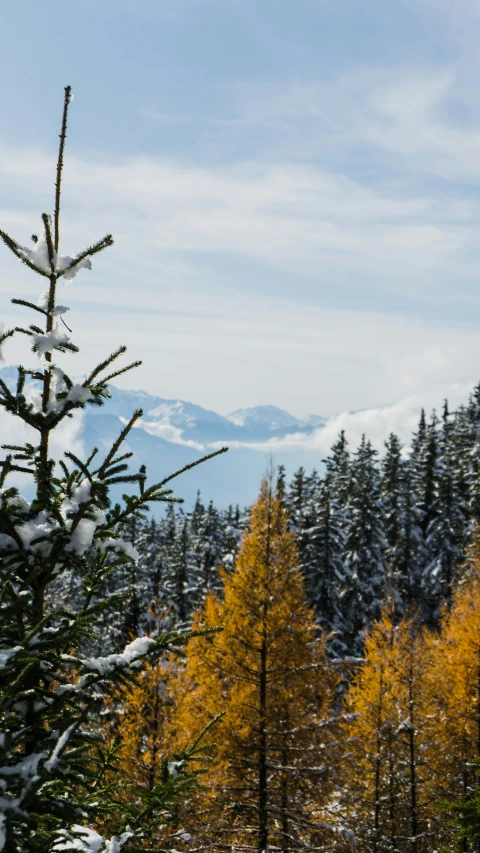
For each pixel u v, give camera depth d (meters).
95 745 4.66
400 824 19.84
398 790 19.75
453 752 17.88
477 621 18.16
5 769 3.89
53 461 4.73
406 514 48.09
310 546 38.50
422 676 19.17
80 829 4.71
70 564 4.72
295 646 13.39
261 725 12.95
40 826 4.23
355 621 40.03
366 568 42.62
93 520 4.72
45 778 3.85
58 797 4.44
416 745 19.02
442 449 56.53
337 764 13.13
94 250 4.80
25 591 4.74
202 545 51.62
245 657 13.46
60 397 4.59
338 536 39.09
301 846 12.35
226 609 14.09
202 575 46.91
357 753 18.09
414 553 47.97
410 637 19.84
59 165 4.71
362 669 19.64
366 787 18.55
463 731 17.72
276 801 13.72
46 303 4.78
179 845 10.74
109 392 4.86
